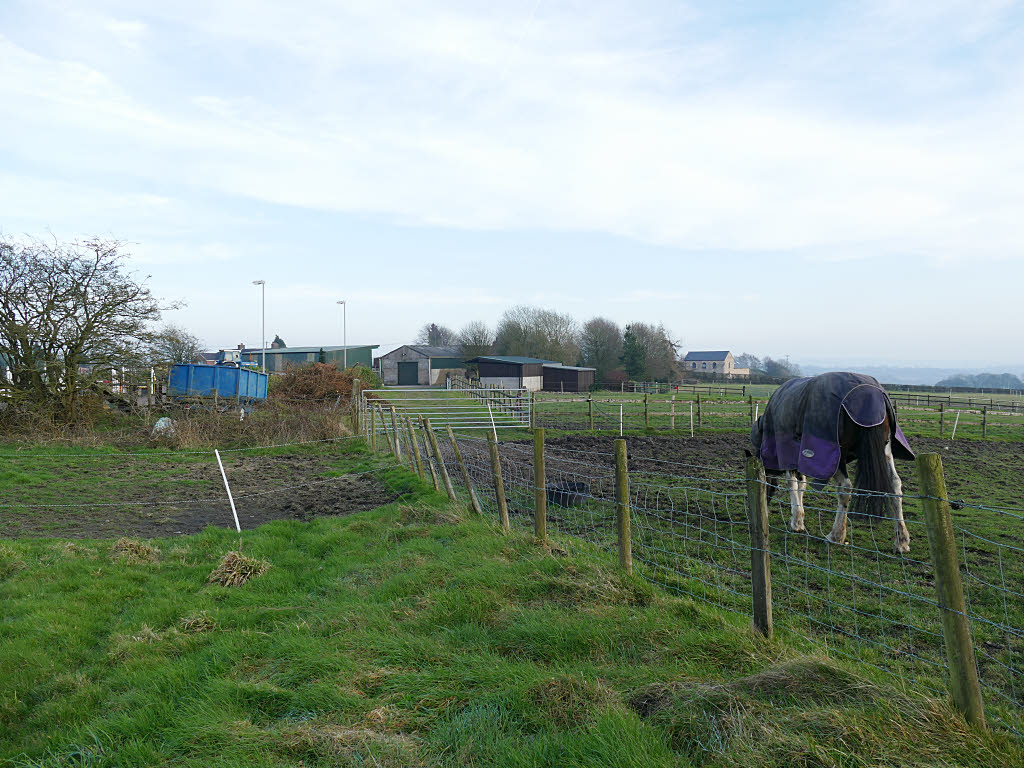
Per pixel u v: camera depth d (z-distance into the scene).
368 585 6.62
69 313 20.91
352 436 21.62
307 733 3.76
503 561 6.61
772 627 4.59
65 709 4.66
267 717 4.21
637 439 22.20
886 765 2.95
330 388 32.56
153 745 4.03
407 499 11.20
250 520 10.66
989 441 23.86
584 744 3.37
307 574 7.48
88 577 7.41
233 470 15.92
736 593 5.95
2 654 5.53
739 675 4.05
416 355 73.19
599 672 4.27
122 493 12.92
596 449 19.22
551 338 76.56
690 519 9.33
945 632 3.31
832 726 3.23
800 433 7.81
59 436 19.75
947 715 3.27
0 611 6.48
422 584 6.26
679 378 82.44
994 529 8.67
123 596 6.95
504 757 3.37
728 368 130.00
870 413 7.11
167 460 17.45
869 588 6.17
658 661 4.34
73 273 21.08
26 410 20.48
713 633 4.55
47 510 11.30
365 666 4.64
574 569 6.05
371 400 23.50
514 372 57.75
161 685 4.79
